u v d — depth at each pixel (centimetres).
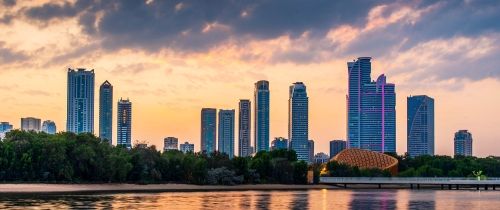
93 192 15712
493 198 15012
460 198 15000
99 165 18350
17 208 9781
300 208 10719
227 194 15700
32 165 17488
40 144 17638
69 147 18175
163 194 15188
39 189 15912
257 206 11044
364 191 19812
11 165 17275
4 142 17750
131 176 19588
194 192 16800
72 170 17825
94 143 18912
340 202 12725
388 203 12606
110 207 10212
